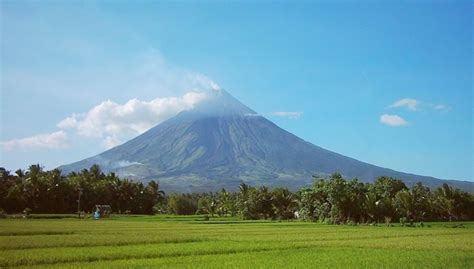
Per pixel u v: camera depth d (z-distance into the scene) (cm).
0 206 12912
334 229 8050
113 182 16438
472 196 13075
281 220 12569
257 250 4381
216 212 16412
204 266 3247
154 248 4322
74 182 14938
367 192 12069
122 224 8619
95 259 3603
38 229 6594
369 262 3525
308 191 11856
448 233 7075
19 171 14488
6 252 3869
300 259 3684
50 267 3134
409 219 11331
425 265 3400
